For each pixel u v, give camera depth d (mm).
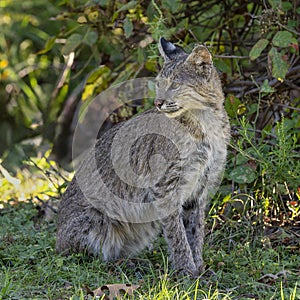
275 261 9602
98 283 8688
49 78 18438
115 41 14164
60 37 14797
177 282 8719
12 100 18203
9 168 16094
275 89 12273
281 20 11867
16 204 13180
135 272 9602
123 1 13172
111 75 14336
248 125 11148
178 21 13328
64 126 17109
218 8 13727
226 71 12359
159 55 12445
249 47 13359
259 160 10727
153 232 10438
